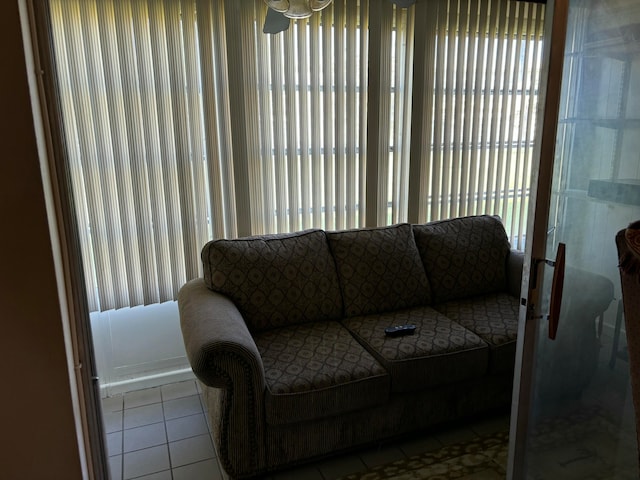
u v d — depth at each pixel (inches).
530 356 64.8
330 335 95.7
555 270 58.1
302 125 115.4
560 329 65.1
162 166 104.3
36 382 47.3
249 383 74.9
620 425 64.1
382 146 125.1
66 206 48.5
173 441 92.0
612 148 61.6
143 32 98.0
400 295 109.2
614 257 63.9
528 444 67.9
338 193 122.5
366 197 126.4
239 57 106.4
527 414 66.9
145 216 104.8
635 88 61.3
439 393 90.6
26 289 45.3
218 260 96.6
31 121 42.7
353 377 81.4
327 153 119.4
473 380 93.2
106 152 99.6
